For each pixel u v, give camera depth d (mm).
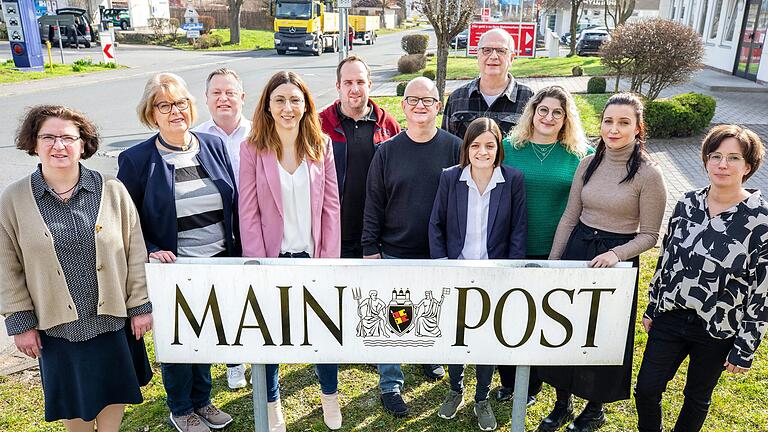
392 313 2064
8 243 2172
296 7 26969
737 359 2303
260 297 2053
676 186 7117
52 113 2166
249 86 16484
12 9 17547
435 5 9367
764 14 14211
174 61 23891
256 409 2209
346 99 3262
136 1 37094
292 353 2117
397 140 3055
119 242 2334
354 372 3545
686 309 2406
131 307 2408
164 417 3086
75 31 27406
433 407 3203
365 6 57000
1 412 3092
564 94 2803
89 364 2307
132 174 2576
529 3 30938
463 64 20891
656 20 10391
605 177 2652
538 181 2900
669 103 9484
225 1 47812
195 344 2117
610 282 2037
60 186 2230
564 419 3010
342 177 3367
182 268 2033
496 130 2730
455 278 2025
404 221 3086
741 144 2209
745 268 2248
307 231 2850
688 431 2584
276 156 2744
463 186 2850
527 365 2143
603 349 2115
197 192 2670
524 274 2021
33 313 2236
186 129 2639
